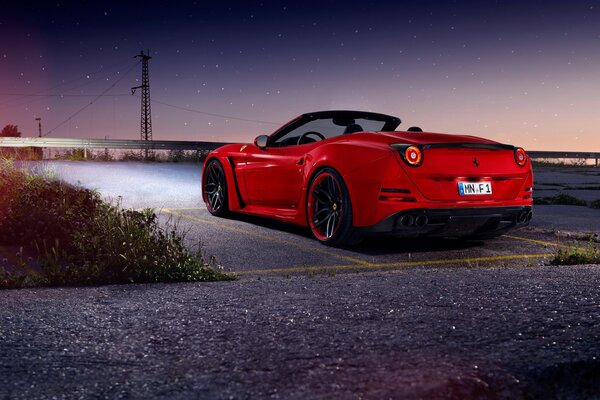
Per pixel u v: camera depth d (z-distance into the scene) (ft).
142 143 78.23
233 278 13.53
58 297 10.73
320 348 7.61
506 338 8.00
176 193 33.47
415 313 9.34
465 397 6.28
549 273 12.99
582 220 25.67
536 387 6.66
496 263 16.49
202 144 80.12
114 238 13.92
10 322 8.98
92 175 42.16
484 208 17.74
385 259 16.81
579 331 8.34
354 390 6.26
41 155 60.44
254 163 22.58
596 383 6.98
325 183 19.07
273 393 6.22
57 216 17.88
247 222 23.50
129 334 8.36
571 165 106.73
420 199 17.02
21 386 6.53
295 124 21.90
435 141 17.92
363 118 22.06
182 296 10.79
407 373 6.68
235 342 7.93
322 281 12.24
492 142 18.97
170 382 6.59
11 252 16.12
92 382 6.63
